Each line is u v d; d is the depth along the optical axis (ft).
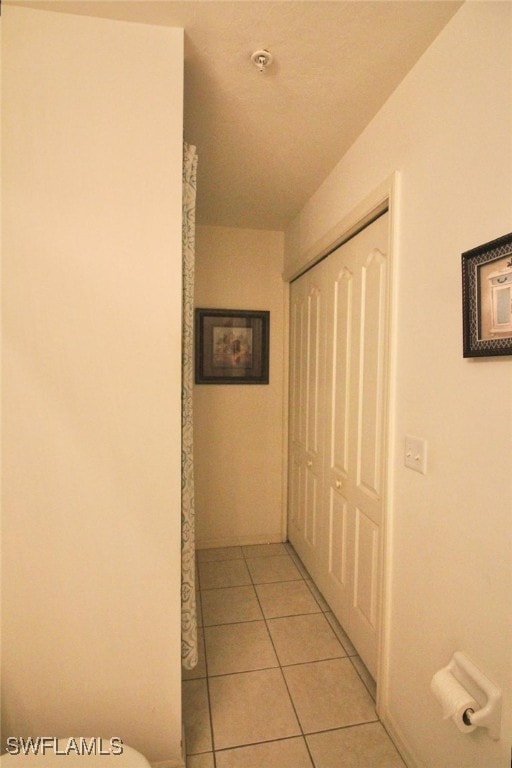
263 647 5.40
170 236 3.46
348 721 4.27
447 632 3.26
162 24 3.31
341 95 4.16
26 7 3.16
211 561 7.89
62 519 3.43
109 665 3.56
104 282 3.39
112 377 3.44
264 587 6.91
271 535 8.82
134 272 3.43
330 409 6.20
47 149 3.24
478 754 2.87
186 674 4.90
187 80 3.93
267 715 4.33
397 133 4.01
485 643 2.83
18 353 3.30
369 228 4.88
